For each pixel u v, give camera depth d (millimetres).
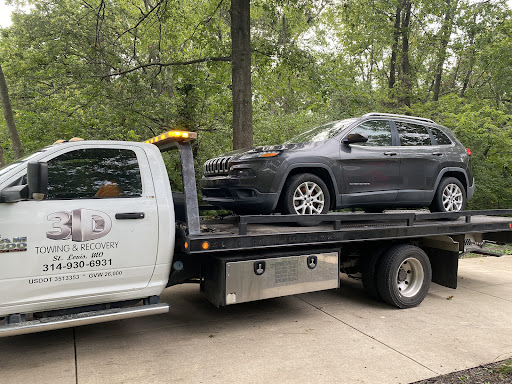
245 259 4223
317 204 5039
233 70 9438
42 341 4141
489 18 16812
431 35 17812
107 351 3865
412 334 4340
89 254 3582
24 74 12258
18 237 3301
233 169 4840
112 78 11453
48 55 11688
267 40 12367
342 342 4094
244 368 3492
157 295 4023
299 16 14289
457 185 6340
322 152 5078
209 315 4980
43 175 3184
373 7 16094
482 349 3959
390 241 5441
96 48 11109
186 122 11969
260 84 14484
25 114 10930
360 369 3484
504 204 15508
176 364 3568
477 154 14547
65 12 11930
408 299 5281
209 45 12242
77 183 3654
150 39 12883
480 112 15625
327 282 4766
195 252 3857
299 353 3818
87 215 3584
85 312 3646
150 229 3869
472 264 8805
